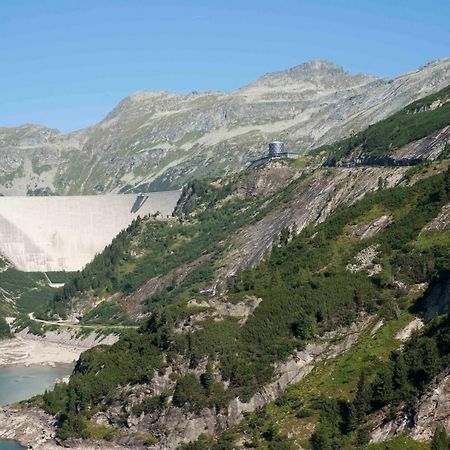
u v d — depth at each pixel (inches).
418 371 6929.1
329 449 6840.6
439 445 6309.1
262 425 7564.0
